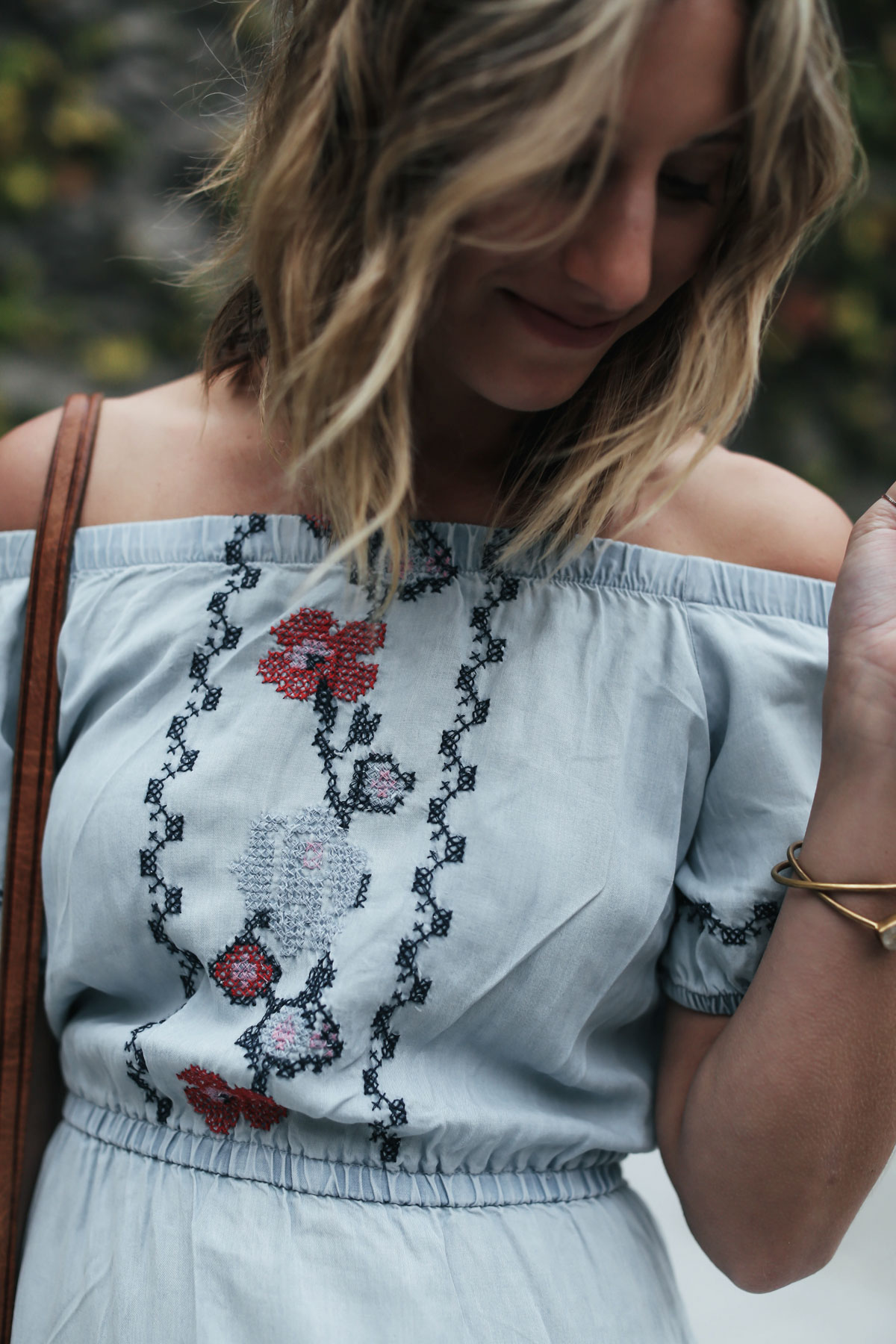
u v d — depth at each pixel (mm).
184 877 950
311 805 948
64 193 3689
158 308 3723
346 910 930
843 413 4281
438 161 793
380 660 978
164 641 1001
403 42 792
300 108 849
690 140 779
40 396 3547
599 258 792
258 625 994
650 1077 1057
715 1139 935
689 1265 2514
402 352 846
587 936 931
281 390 892
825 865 888
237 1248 912
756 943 959
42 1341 971
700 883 993
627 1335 955
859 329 4238
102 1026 1009
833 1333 2328
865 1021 883
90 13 3793
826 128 835
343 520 945
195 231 3768
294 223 868
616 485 944
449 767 953
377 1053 924
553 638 986
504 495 1022
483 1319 901
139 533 1039
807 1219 922
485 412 997
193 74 3842
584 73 718
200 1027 952
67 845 989
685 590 1020
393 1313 889
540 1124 955
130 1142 983
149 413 1100
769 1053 900
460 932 923
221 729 970
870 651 887
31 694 1041
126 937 968
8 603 1077
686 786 1001
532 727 962
